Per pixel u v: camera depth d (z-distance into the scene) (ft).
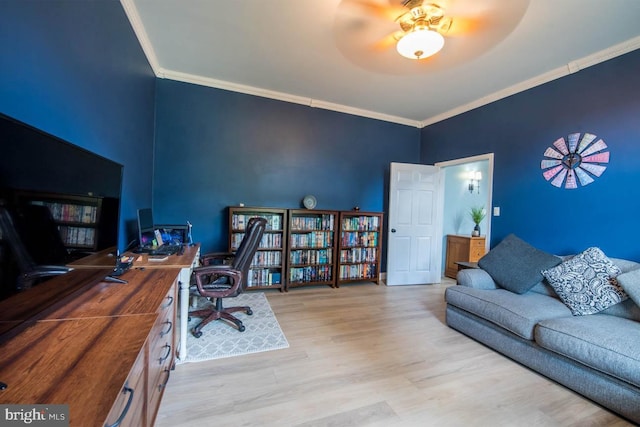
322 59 9.47
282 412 5.04
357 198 14.44
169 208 11.22
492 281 8.97
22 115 3.59
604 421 5.09
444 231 16.71
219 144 11.82
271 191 12.72
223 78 11.28
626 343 5.28
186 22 7.79
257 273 12.09
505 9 6.31
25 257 2.73
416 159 15.80
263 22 7.68
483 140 12.25
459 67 9.50
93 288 4.60
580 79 8.92
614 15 6.82
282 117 12.80
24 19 3.59
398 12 6.77
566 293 7.31
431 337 8.24
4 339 2.67
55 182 3.18
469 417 5.08
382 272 15.12
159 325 4.35
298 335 8.07
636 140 7.68
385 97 12.53
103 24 5.93
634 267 7.04
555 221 9.52
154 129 10.84
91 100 5.49
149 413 3.80
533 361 6.56
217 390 5.57
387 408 5.23
